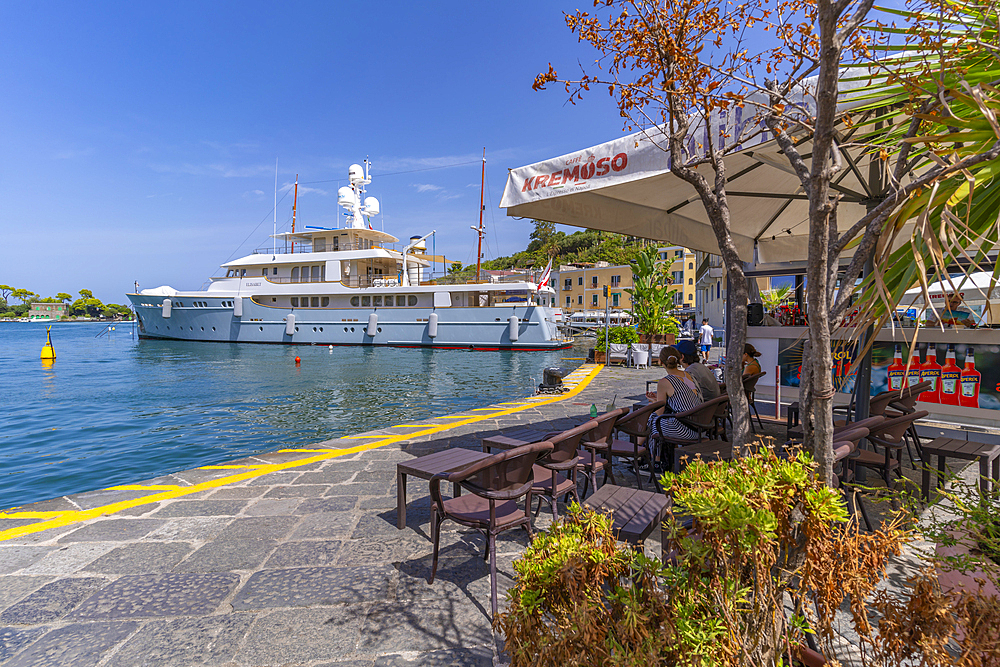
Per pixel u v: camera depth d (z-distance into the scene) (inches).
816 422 57.8
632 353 617.9
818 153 57.0
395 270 1295.5
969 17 52.6
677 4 74.9
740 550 45.3
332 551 113.0
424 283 1284.4
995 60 50.6
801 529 48.8
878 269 50.4
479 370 751.7
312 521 130.6
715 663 43.5
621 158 102.2
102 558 110.2
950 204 48.7
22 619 87.4
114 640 81.3
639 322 698.2
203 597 94.1
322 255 1183.6
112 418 397.1
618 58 80.7
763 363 228.1
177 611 89.5
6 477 251.8
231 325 1256.8
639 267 692.1
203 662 75.9
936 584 47.7
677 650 45.0
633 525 75.9
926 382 181.2
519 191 121.7
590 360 741.3
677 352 157.9
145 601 92.8
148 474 255.0
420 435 228.8
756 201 167.2
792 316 234.7
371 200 1247.5
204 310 1274.6
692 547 46.9
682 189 134.6
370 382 613.6
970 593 47.5
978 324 177.5
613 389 402.6
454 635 82.1
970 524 63.0
